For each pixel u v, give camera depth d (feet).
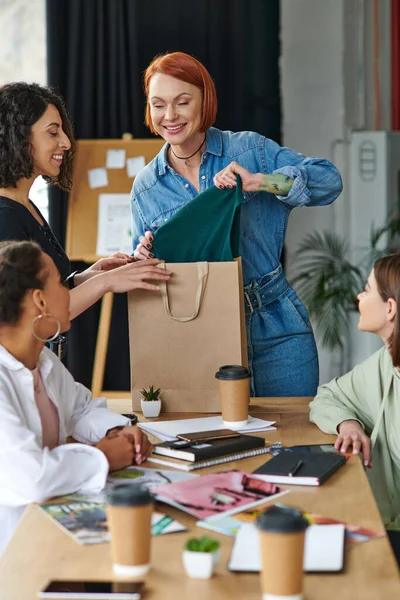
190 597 3.90
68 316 5.91
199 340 7.44
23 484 5.19
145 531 4.14
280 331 8.79
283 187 8.05
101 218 16.21
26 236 7.67
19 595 3.95
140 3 17.01
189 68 7.99
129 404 8.09
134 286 7.34
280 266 8.92
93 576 4.13
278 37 17.80
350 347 18.56
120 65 16.96
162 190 8.80
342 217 18.69
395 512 6.93
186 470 5.82
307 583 4.01
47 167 7.85
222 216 8.05
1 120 7.55
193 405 7.51
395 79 18.70
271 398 8.30
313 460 5.88
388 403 6.97
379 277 6.87
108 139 16.84
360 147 18.47
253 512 4.91
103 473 5.41
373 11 18.52
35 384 6.14
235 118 17.26
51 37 16.78
